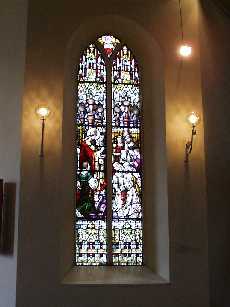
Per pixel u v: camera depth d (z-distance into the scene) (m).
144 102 5.93
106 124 5.83
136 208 5.66
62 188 5.11
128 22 5.70
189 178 5.29
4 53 5.47
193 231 5.16
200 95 5.50
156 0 5.73
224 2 5.60
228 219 5.25
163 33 5.64
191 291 5.02
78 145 5.73
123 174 5.73
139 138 5.86
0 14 5.61
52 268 4.89
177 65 5.56
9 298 4.80
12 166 5.11
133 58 6.03
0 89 5.38
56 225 4.99
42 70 5.33
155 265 5.37
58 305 4.83
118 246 5.54
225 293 5.07
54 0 5.54
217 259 5.13
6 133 5.23
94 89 5.91
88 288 4.91
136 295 4.95
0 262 4.94
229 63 5.66
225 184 5.34
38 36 5.41
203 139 5.40
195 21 5.72
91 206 5.59
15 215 4.97
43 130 5.13
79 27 5.54
